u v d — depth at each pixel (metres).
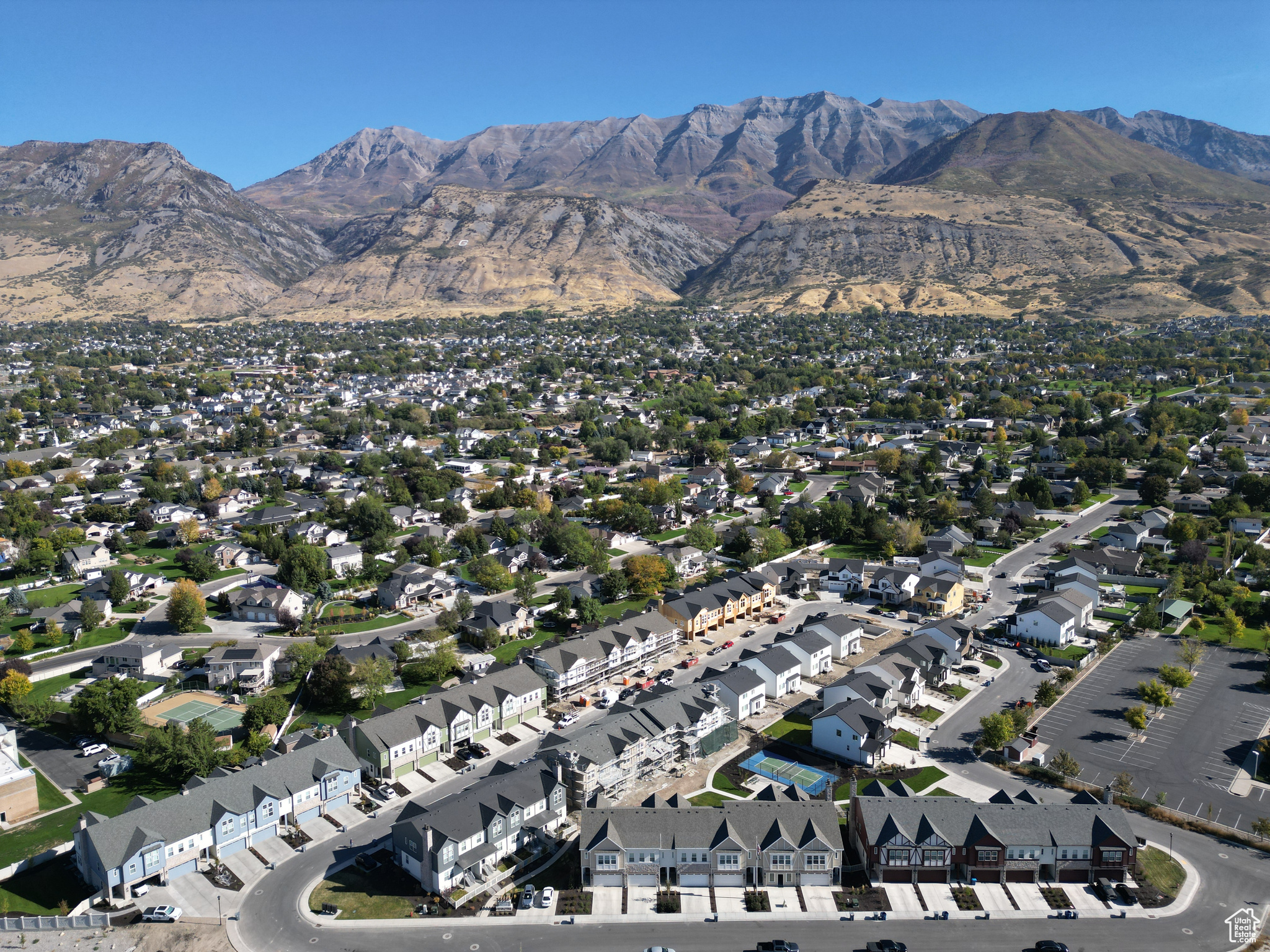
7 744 139.50
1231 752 139.50
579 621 190.88
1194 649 172.00
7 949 100.88
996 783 131.75
